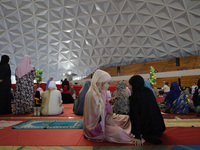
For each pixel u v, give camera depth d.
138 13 14.38
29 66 4.71
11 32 15.56
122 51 17.52
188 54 14.47
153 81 11.10
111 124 2.35
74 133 2.55
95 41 17.44
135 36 15.90
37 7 14.59
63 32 16.70
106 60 18.64
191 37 13.70
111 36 16.69
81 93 4.37
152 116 2.15
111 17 15.43
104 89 2.39
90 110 2.27
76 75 19.75
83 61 19.03
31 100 4.67
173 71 13.84
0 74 4.54
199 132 2.50
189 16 12.74
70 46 17.89
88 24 16.11
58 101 4.44
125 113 3.07
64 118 3.93
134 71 16.61
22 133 2.56
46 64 18.80
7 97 4.63
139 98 2.19
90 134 2.19
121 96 3.13
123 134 2.12
